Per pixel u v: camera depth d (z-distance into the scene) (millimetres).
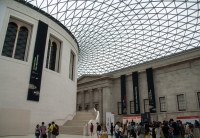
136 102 34562
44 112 18922
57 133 11961
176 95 30125
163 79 32531
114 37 34000
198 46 31328
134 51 37250
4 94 15680
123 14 28078
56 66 22828
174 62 31000
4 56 16469
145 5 25766
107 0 24922
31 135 15547
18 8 18391
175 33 30250
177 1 23891
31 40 18969
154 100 31969
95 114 25188
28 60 18203
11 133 14617
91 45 35531
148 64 35500
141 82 35688
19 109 15617
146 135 10969
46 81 19953
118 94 39250
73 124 21156
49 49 22297
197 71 28422
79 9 25547
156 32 31312
